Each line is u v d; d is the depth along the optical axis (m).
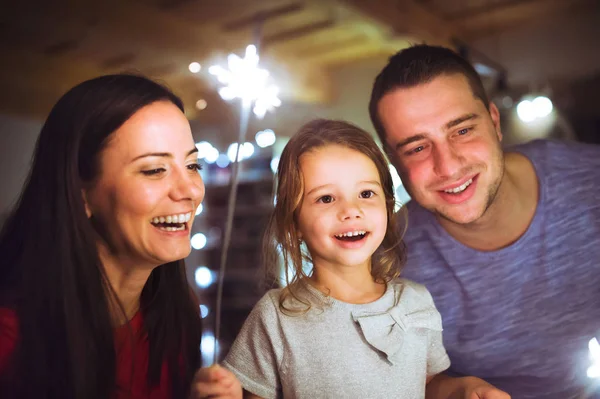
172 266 1.13
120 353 1.04
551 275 1.28
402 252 1.25
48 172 0.95
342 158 1.05
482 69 3.53
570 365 1.26
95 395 0.93
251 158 4.33
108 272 1.01
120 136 0.92
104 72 3.51
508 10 3.50
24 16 2.76
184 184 0.95
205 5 2.87
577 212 1.29
